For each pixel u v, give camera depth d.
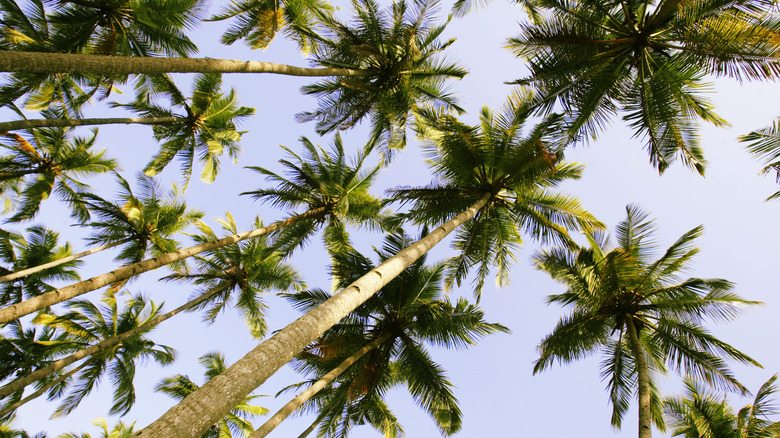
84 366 17.89
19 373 18.02
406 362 14.38
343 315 6.61
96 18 13.15
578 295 13.57
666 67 10.67
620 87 11.45
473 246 14.16
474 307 13.90
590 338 13.37
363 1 15.46
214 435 19.73
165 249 18.25
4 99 14.73
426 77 17.02
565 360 13.48
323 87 17.92
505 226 14.62
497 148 13.28
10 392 12.62
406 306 14.79
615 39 11.10
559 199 13.88
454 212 14.13
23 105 16.55
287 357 5.33
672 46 10.61
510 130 12.89
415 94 16.86
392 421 16.09
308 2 15.22
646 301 13.61
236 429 21.56
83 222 19.50
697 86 10.81
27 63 6.67
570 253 13.66
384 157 18.52
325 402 15.37
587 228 14.19
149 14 13.20
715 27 9.40
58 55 7.09
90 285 11.98
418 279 14.62
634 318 13.32
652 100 10.71
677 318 12.73
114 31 13.22
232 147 21.17
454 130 12.98
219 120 18.89
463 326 13.63
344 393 14.10
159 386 20.27
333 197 18.36
